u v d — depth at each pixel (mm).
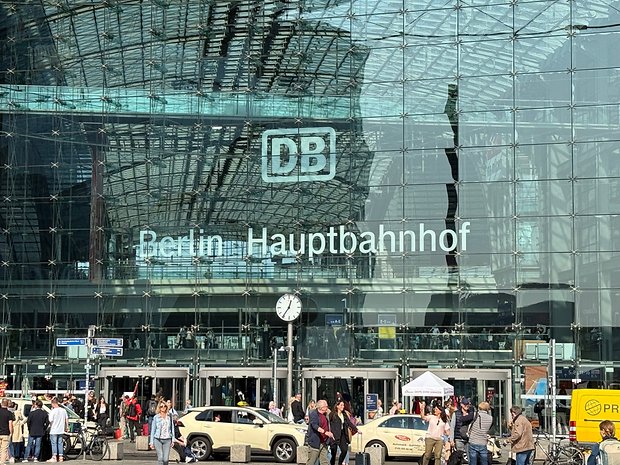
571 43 49125
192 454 33719
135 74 52125
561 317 47500
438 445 27609
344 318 48844
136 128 51625
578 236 47906
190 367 49406
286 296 48531
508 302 47875
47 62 52625
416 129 49625
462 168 49094
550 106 48938
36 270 51062
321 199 49906
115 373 48562
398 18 50406
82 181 51500
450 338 47938
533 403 46656
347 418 27281
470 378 46562
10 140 52062
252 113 51000
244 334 49469
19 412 33031
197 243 50469
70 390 49781
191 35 51844
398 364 48062
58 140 51906
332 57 50719
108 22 52469
